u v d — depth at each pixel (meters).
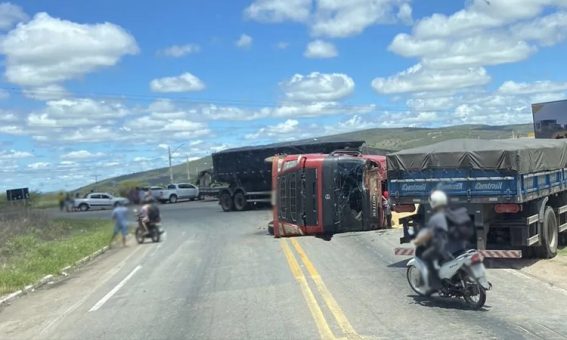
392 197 12.89
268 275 12.52
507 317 8.08
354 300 9.55
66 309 10.59
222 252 17.19
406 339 7.13
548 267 11.92
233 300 10.10
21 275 14.30
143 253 17.70
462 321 7.93
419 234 8.83
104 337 8.20
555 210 14.24
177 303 10.22
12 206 25.28
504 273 11.44
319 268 13.02
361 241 17.56
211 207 42.97
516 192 11.61
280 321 8.39
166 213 37.50
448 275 8.74
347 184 20.16
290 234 20.59
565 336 7.06
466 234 8.72
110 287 12.56
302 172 20.42
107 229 24.67
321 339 7.34
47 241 22.67
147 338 7.95
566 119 28.20
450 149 12.29
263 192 36.19
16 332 9.05
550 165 13.48
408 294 9.81
